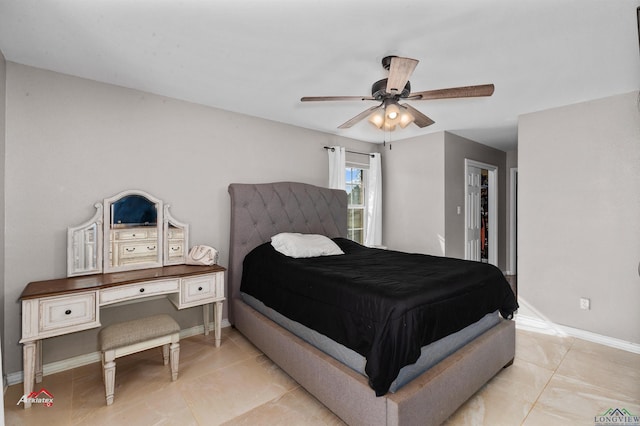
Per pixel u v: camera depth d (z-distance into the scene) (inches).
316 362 74.8
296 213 140.9
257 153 136.9
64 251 93.1
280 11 64.9
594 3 61.6
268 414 73.8
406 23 68.6
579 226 117.3
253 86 104.3
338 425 70.0
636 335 105.7
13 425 69.6
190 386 85.0
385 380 58.7
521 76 94.9
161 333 84.5
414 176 173.0
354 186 183.6
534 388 84.4
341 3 62.2
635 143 105.7
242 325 114.3
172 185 114.0
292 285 91.0
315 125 150.3
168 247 110.3
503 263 216.8
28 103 88.2
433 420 64.1
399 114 85.6
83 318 80.7
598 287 113.3
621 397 80.3
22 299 72.6
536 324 128.1
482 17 66.3
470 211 185.9
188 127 117.6
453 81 98.5
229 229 128.6
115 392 82.1
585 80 97.7
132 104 105.6
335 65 89.0
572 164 118.8
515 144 193.0
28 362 74.4
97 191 98.7
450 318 72.3
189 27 71.0
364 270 90.2
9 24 69.3
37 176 89.4
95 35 74.2
